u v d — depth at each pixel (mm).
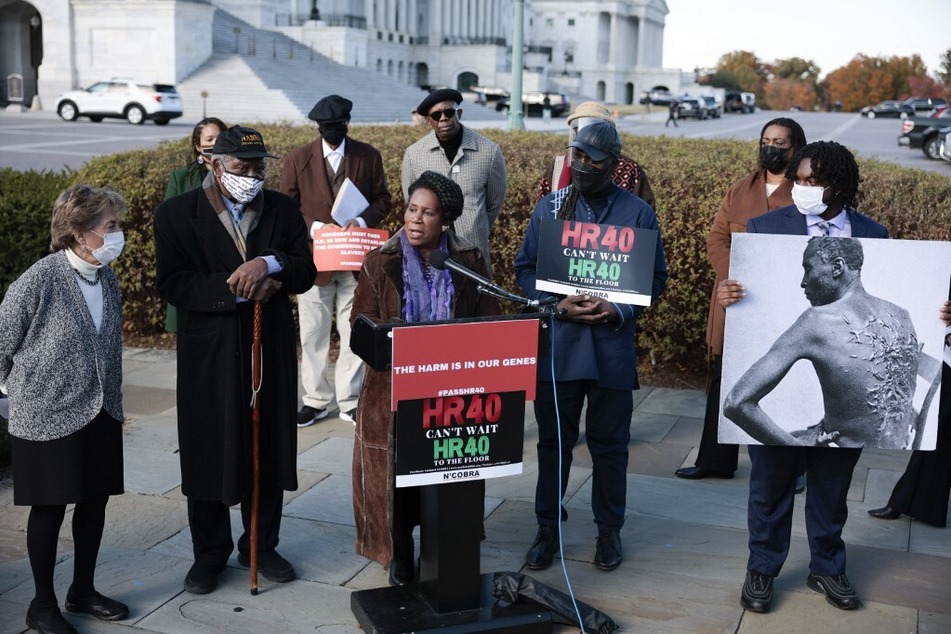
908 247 3646
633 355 4230
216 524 4047
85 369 3592
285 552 4410
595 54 102688
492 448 3447
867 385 3719
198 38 43656
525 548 4473
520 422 3471
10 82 42312
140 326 8383
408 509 4012
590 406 4250
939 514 4727
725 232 4980
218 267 3900
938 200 6789
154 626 3746
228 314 3859
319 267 5781
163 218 3859
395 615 3580
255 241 3973
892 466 5590
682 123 52125
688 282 7016
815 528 3943
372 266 3842
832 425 3748
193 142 5617
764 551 3900
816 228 3842
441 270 3842
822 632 3748
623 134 10750
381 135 9508
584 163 4031
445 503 3502
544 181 5367
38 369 3541
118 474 3768
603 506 4289
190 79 42438
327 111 5750
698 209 6902
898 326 3689
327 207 5961
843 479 3867
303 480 5273
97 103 35250
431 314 3814
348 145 6004
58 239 3604
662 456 5734
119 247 3639
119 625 3748
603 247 4074
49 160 21688
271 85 42156
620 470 4250
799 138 4738
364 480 3852
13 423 3572
